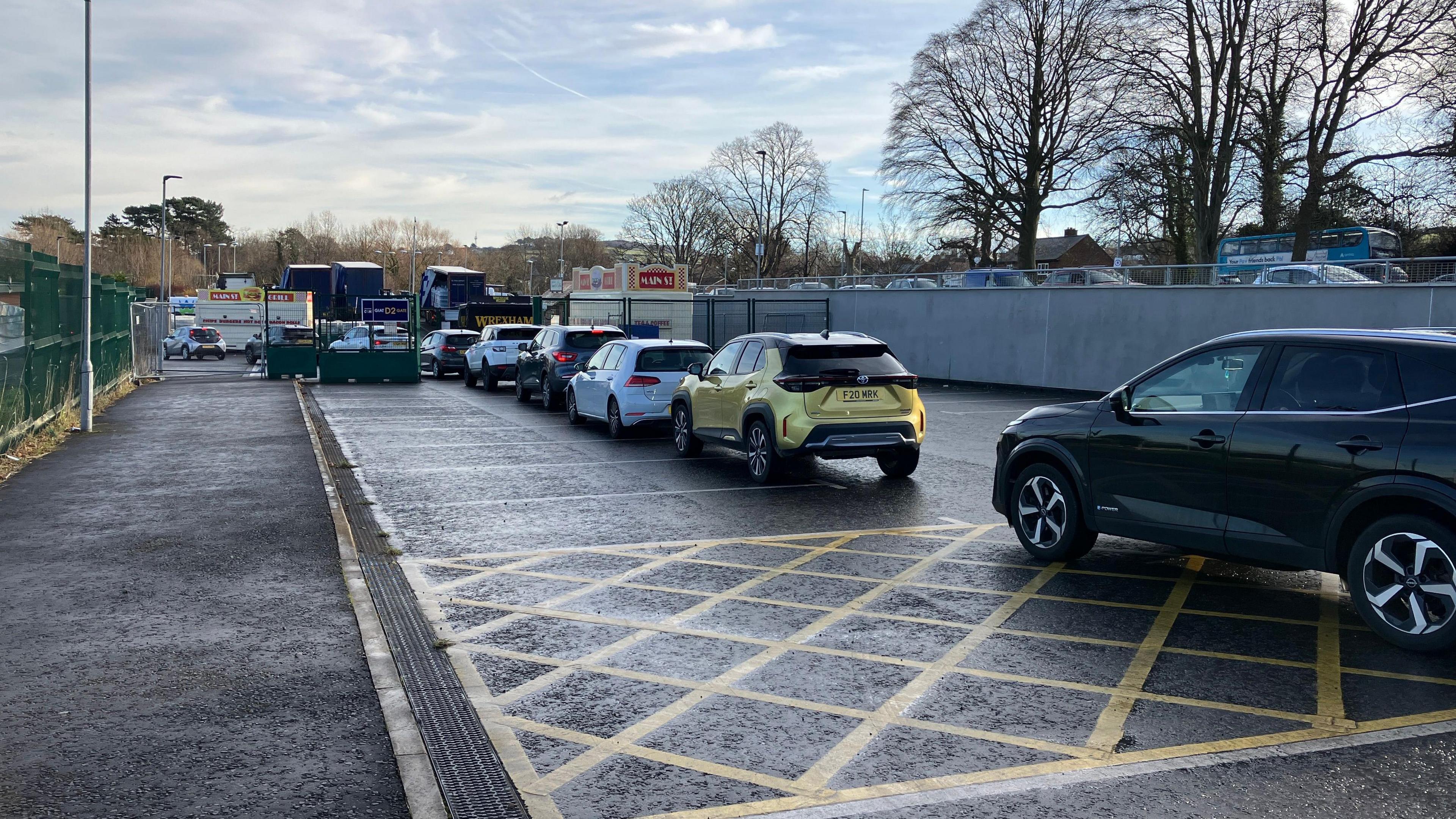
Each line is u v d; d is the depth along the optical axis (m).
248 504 10.23
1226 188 32.72
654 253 93.06
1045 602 6.93
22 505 10.12
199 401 22.03
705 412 13.42
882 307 33.84
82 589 7.08
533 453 14.91
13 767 4.22
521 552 8.60
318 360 29.78
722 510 10.46
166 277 110.06
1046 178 42.78
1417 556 5.57
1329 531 5.93
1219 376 6.77
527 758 4.40
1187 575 7.67
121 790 4.01
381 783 4.12
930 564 8.09
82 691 5.13
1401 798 3.97
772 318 37.97
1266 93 32.28
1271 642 6.01
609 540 9.06
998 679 5.41
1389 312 20.06
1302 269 21.83
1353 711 4.90
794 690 5.27
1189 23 32.97
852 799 4.01
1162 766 4.30
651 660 5.76
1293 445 6.10
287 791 4.03
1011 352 28.69
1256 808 3.89
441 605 6.94
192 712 4.86
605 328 21.59
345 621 6.39
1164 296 24.38
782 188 73.69
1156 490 7.02
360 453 14.86
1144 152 33.03
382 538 9.09
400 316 29.64
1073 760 4.37
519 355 24.19
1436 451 5.42
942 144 44.88
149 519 9.45
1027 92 42.88
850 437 11.36
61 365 16.03
